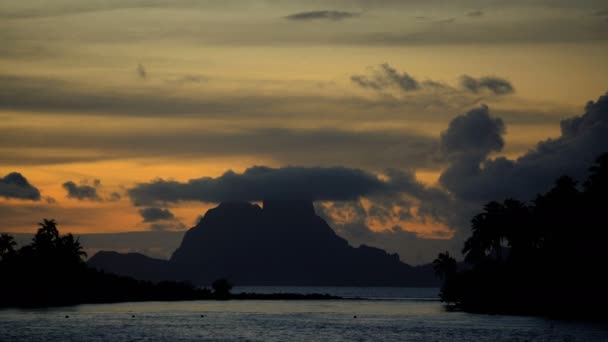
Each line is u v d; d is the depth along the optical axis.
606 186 160.12
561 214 163.88
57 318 139.50
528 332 110.19
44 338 101.62
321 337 106.31
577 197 166.00
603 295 149.50
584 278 155.38
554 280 161.38
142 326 122.69
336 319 144.25
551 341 98.19
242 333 112.12
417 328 119.56
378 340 101.88
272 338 105.06
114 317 144.00
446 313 165.12
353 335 108.94
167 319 140.38
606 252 154.25
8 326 120.00
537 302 162.38
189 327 121.69
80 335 106.19
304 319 144.12
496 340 99.94
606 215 156.75
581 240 159.00
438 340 101.00
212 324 128.88
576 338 101.62
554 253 165.25
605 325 122.12
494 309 173.00
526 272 172.75
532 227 175.62
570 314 151.38
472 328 118.25
